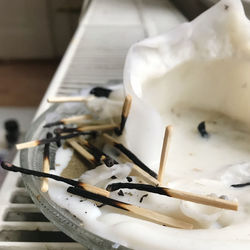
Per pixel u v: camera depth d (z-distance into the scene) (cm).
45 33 60
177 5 33
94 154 10
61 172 10
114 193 9
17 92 54
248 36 11
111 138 11
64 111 13
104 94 13
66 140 11
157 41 11
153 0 36
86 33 27
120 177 9
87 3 40
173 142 12
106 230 8
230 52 11
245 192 9
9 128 39
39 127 12
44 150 10
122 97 12
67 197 9
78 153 11
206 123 13
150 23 28
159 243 7
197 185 9
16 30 60
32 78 58
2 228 9
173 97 13
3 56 62
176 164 10
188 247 7
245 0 12
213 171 10
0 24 59
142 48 11
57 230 9
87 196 9
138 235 7
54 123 12
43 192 9
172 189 8
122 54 22
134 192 9
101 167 10
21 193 11
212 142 12
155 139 10
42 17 58
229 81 12
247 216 8
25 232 9
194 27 11
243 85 12
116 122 12
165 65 11
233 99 12
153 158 10
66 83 18
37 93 53
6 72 60
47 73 59
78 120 12
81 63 21
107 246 7
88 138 11
